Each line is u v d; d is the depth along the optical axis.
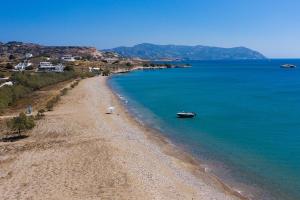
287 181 34.94
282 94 112.38
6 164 37.47
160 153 43.91
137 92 118.62
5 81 112.81
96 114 68.50
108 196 29.16
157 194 30.41
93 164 37.28
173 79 180.75
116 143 46.81
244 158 42.62
